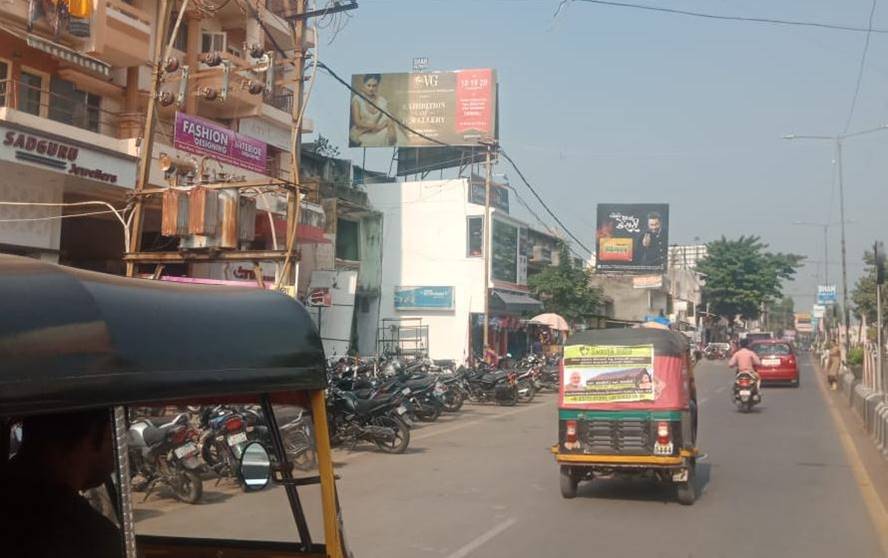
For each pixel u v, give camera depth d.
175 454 4.03
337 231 31.55
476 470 11.72
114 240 21.48
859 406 18.50
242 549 3.41
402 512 8.91
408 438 13.31
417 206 33.41
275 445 3.37
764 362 28.97
